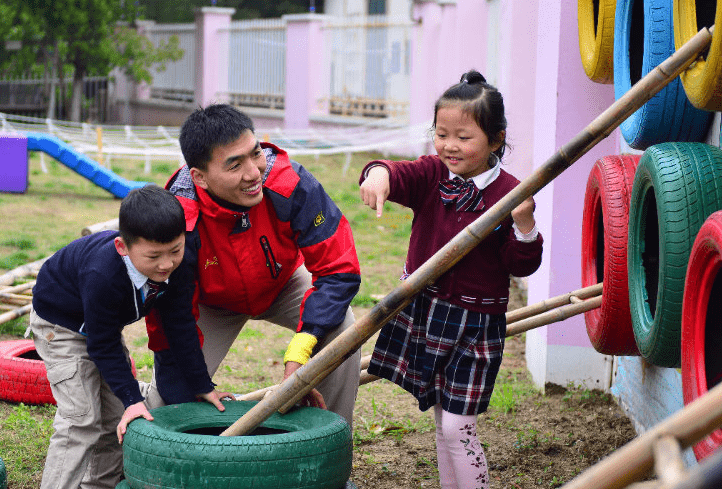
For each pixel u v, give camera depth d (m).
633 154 4.51
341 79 18.55
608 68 4.28
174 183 3.22
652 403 4.21
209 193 3.15
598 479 1.50
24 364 4.73
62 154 12.03
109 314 3.06
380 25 17.66
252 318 3.76
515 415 4.79
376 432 4.52
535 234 2.91
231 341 3.70
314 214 3.28
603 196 3.92
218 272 3.29
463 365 3.09
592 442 4.32
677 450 1.40
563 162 2.58
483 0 13.59
